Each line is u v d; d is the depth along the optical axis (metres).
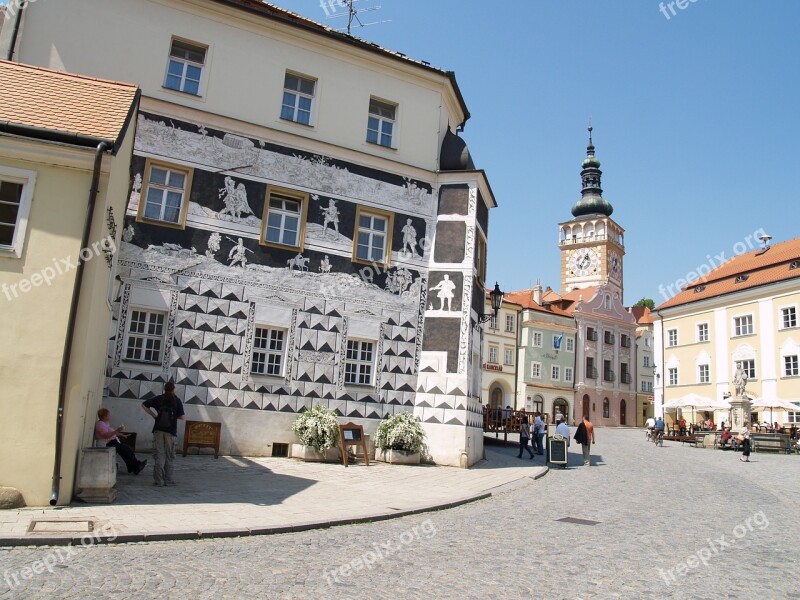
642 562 8.10
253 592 6.31
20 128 10.16
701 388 52.72
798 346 45.12
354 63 21.61
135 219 17.78
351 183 20.83
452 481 16.34
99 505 9.99
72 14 18.23
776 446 33.78
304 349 19.31
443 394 20.42
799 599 6.65
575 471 20.72
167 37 19.12
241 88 19.81
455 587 6.76
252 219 19.23
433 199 22.02
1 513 8.95
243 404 18.28
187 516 9.66
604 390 73.69
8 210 10.23
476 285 22.06
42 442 9.67
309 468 16.75
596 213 92.56
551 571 7.53
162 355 17.56
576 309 72.69
